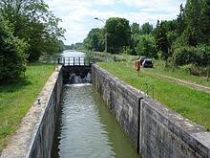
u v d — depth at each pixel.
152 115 15.19
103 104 31.38
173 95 19.52
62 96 35.72
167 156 13.13
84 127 23.14
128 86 22.41
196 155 10.41
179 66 35.28
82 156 17.64
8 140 10.94
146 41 64.44
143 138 16.89
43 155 13.28
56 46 48.47
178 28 48.16
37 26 46.12
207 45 39.25
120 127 23.09
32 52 46.94
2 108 15.73
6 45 22.78
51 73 31.84
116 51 91.25
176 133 12.09
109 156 17.61
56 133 21.70
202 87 23.86
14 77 23.84
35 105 16.05
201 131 11.23
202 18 41.53
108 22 91.69
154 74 32.66
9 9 45.09
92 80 45.00
